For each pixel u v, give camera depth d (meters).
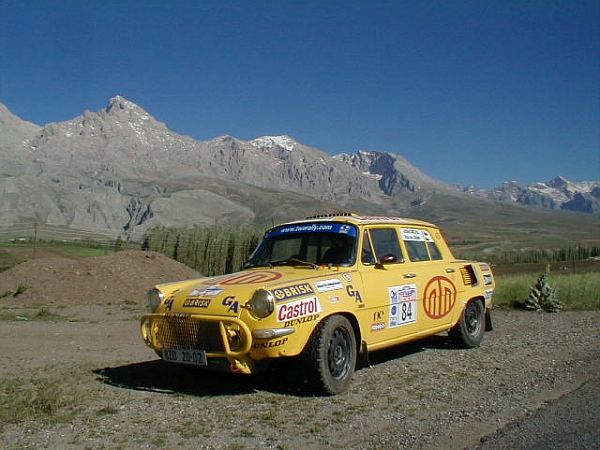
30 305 16.72
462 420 5.20
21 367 7.52
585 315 12.95
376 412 5.43
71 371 7.21
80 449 4.48
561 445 4.54
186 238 29.67
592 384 6.35
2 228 62.62
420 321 7.48
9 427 4.97
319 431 4.91
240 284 6.09
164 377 6.88
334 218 7.31
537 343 9.03
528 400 5.81
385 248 7.29
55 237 52.44
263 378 6.76
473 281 8.78
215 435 4.80
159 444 4.59
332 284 6.23
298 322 5.72
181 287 6.62
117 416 5.30
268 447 4.55
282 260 7.04
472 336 8.62
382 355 8.13
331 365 6.04
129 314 14.42
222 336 5.59
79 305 16.80
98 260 20.08
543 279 14.42
